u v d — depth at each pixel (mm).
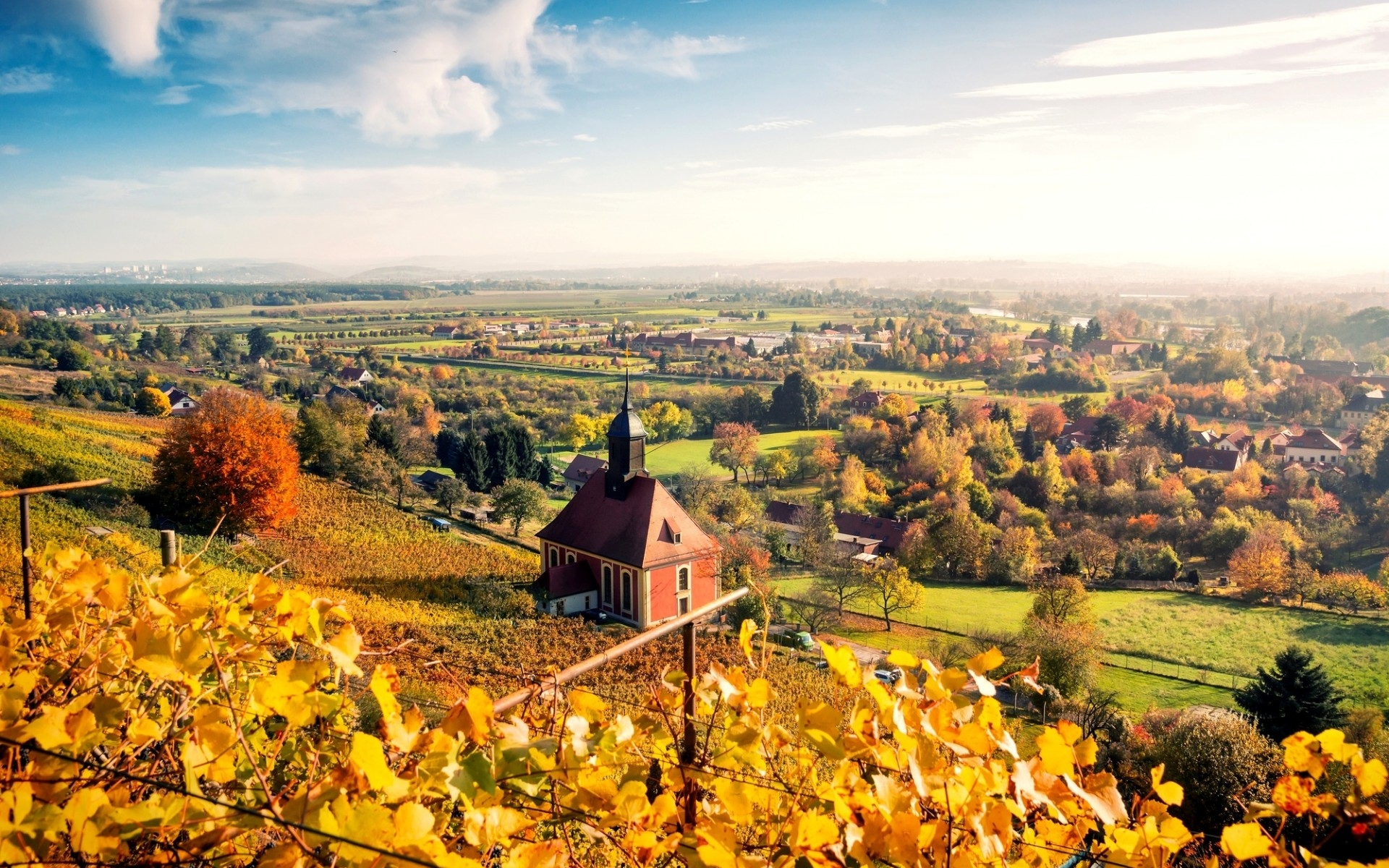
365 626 33594
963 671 2822
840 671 2691
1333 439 117938
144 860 2336
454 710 2596
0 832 2074
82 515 42469
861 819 2623
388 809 2307
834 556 58656
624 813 2662
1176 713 36344
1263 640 54188
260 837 2758
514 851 2516
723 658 31000
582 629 39375
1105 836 2764
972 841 2578
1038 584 59281
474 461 83812
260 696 2553
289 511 50844
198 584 3135
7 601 3988
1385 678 48594
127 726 2965
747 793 2746
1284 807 2555
